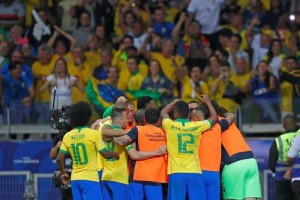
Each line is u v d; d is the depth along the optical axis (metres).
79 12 52.28
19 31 50.28
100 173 36.19
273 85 46.78
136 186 35.72
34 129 46.12
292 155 38.97
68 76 46.38
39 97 46.41
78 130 35.12
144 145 35.62
